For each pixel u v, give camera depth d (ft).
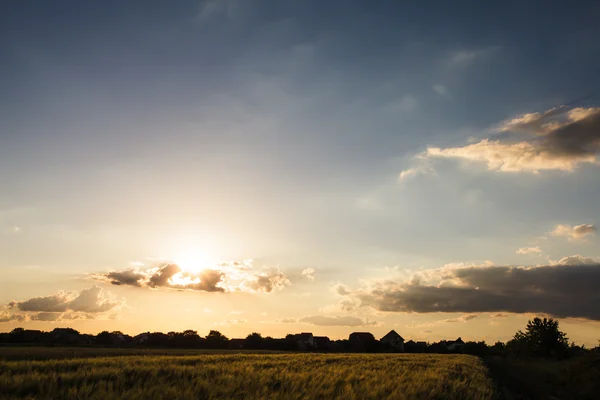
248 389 51.31
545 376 135.44
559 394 93.97
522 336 255.29
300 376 65.92
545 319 251.60
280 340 462.60
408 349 428.56
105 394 45.01
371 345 412.57
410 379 72.95
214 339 462.19
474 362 147.95
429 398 52.75
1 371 63.31
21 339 446.19
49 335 459.32
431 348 426.92
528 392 91.15
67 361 81.41
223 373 67.56
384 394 53.57
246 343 458.09
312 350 426.10
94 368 68.13
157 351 284.20
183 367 72.90
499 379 106.83
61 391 46.03
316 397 49.73
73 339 458.91
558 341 242.58
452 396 55.62
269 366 91.66
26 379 51.55
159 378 58.18
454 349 435.12
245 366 83.41
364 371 83.15
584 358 115.96
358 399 49.88
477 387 65.26
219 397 46.37
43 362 76.89
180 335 458.91
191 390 49.11
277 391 49.65
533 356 244.63
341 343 469.98
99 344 442.91
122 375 59.16
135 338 508.12
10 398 42.93
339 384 61.67
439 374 82.38
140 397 44.16
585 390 96.32
